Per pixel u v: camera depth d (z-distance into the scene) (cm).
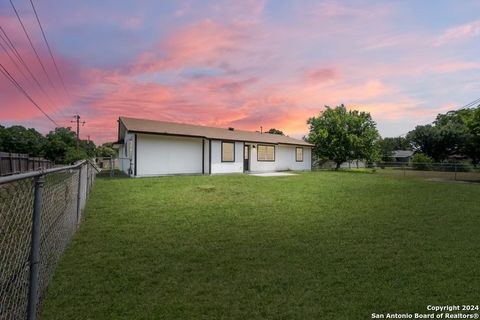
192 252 427
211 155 1844
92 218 627
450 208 768
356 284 326
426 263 388
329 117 2706
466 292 309
